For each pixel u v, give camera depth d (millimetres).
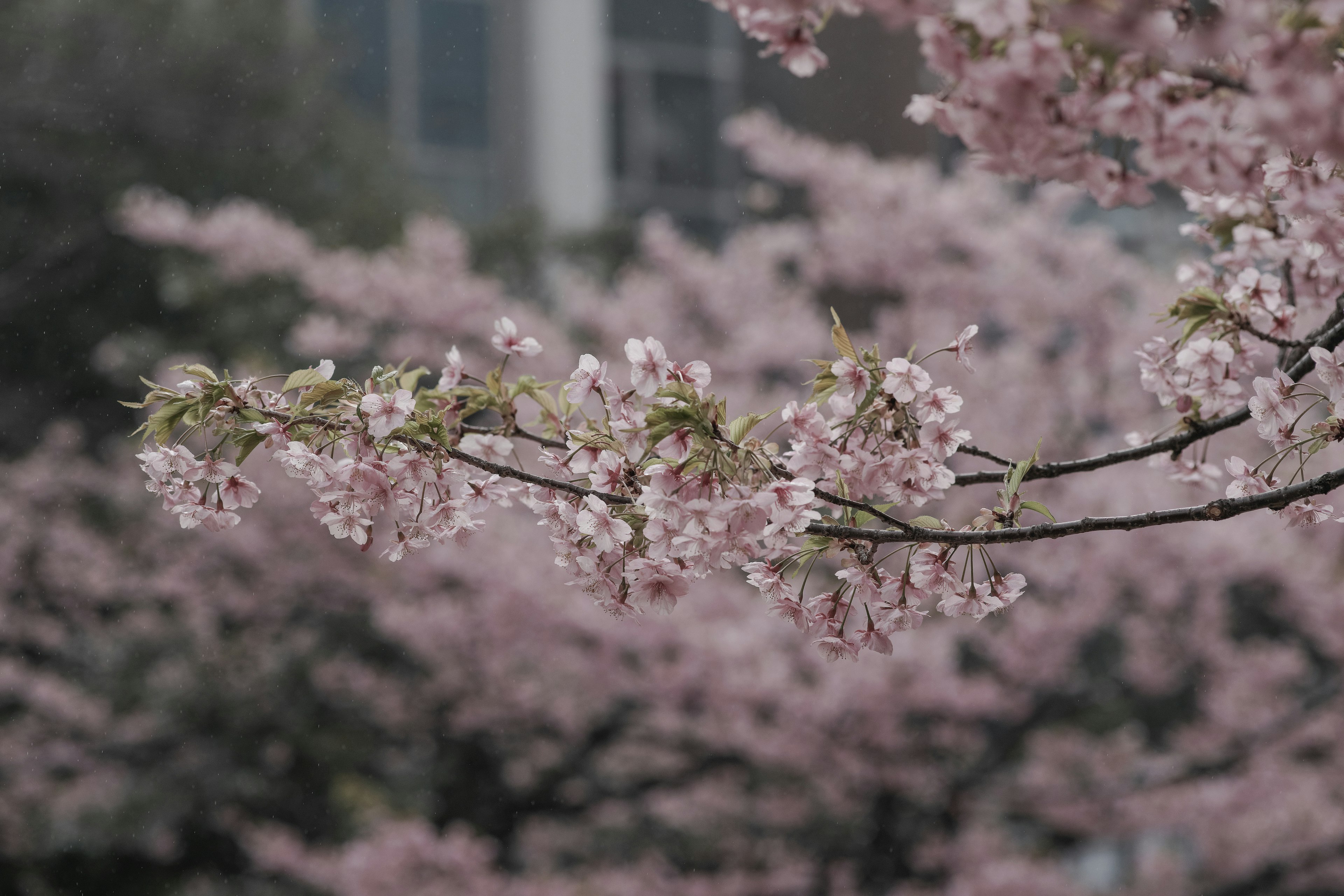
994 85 936
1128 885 7520
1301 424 2184
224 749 8039
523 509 7684
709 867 7910
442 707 8375
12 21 8742
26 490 8086
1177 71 941
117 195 8961
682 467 1404
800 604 1585
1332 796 7527
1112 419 6977
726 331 7754
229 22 9531
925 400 1501
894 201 7219
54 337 8922
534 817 8594
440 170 12922
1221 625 7332
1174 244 8297
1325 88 869
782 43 1094
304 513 7672
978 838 7473
